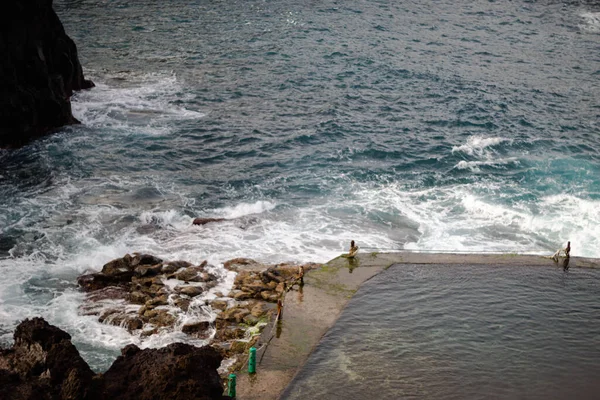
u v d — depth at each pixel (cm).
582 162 3706
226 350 2025
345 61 5675
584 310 2086
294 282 2228
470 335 1938
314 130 4128
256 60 5647
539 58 6097
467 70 5597
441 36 6694
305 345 1884
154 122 4228
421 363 1806
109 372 1555
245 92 4866
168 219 2958
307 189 3322
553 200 3212
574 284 2250
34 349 1545
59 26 4419
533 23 7438
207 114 4416
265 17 7094
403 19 7306
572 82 5412
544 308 2091
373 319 2017
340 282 2242
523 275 2308
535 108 4716
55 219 2923
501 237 2856
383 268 2347
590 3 8562
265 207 3108
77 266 2566
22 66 3806
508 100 4853
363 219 3012
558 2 8544
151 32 6406
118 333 2158
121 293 2403
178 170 3553
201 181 3409
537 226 2950
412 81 5234
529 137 4116
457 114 4522
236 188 3338
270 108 4556
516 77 5472
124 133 4019
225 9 7375
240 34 6425
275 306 2275
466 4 8200
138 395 1480
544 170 3584
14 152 3650
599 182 3447
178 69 5366
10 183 3275
